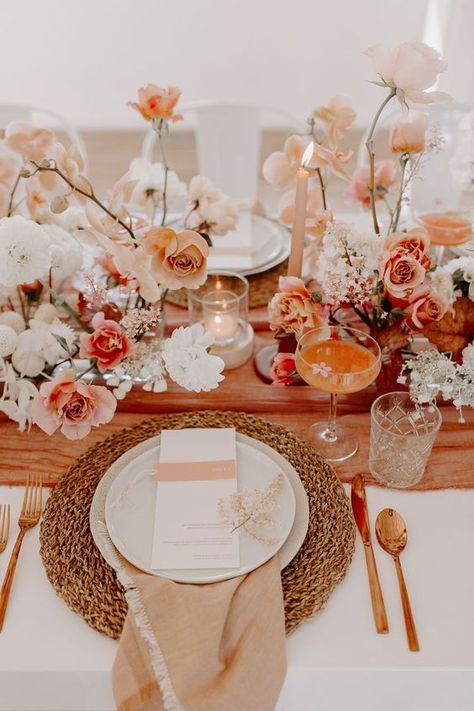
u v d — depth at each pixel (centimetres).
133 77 403
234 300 127
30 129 109
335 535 99
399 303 110
